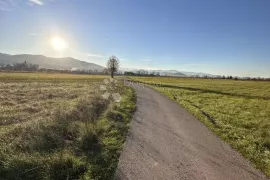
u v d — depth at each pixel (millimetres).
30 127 8703
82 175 5809
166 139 9375
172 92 33781
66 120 10148
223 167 6797
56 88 32469
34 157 6254
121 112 14547
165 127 11477
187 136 9984
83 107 13367
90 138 8250
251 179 6102
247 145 8969
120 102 18812
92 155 7078
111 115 12828
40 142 7305
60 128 9062
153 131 10531
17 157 6113
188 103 21469
